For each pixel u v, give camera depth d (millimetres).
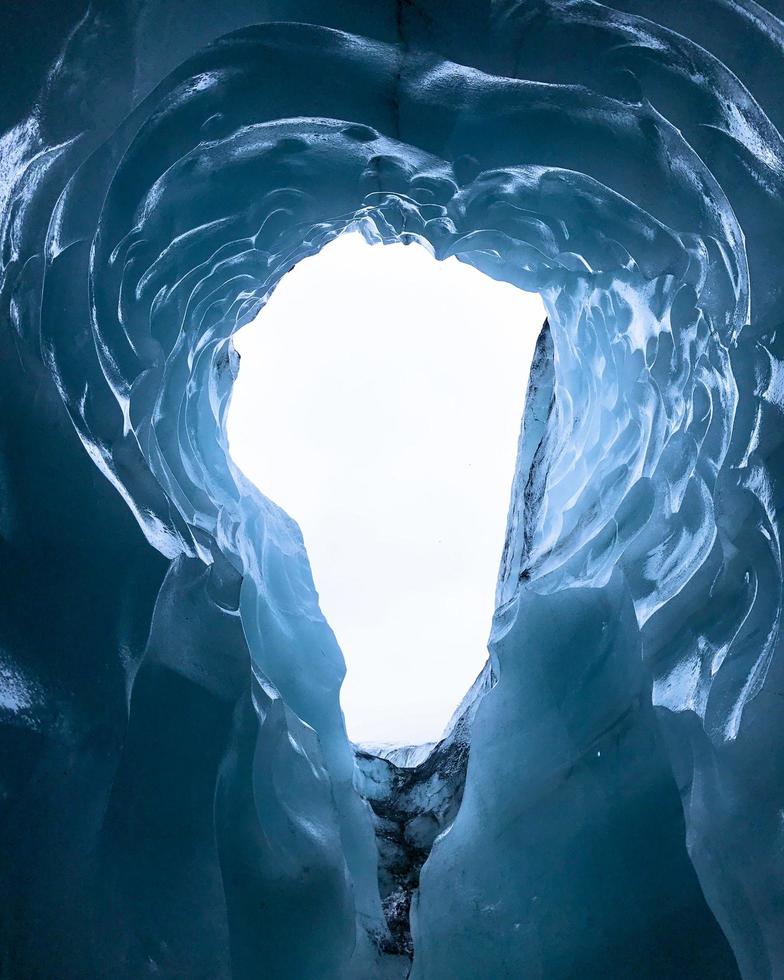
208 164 5957
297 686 8406
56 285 5535
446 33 5367
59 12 4844
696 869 5695
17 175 5105
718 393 6273
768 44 5418
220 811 5852
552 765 6488
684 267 6371
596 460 8406
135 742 5629
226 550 7625
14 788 5148
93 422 5723
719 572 6109
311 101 5680
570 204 6652
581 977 5609
